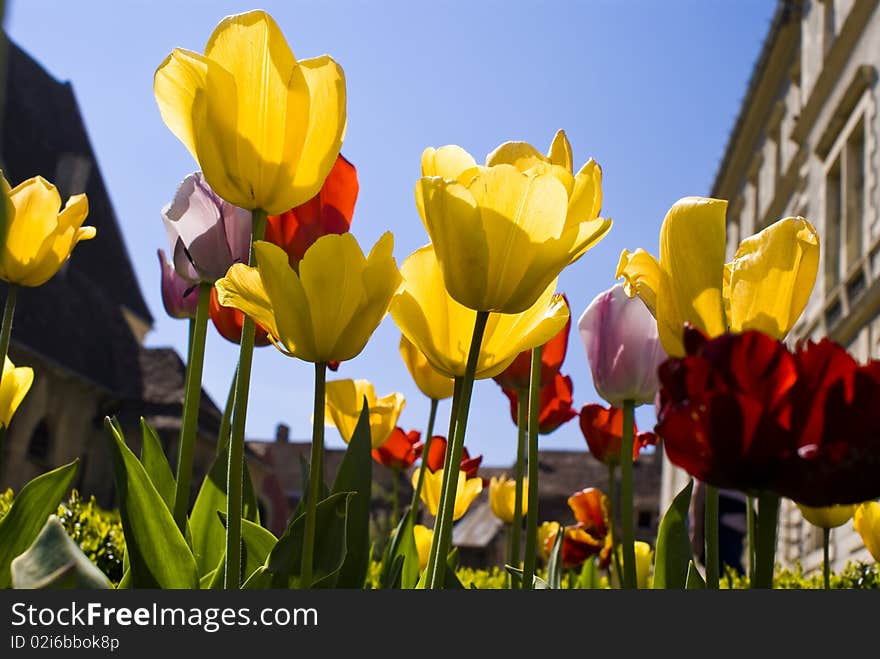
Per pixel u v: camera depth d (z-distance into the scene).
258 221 0.96
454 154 1.10
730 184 31.47
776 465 0.60
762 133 27.17
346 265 0.88
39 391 25.12
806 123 20.62
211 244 1.26
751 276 0.88
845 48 17.69
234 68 0.94
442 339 1.04
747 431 0.60
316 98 0.95
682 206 0.90
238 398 0.91
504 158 1.14
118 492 0.92
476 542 36.75
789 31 23.39
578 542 2.57
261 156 0.94
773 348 0.63
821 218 18.80
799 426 0.61
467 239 0.91
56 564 0.78
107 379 28.80
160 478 1.30
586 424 2.01
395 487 2.33
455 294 0.94
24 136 30.92
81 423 27.19
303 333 0.89
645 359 1.29
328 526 0.98
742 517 15.05
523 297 0.93
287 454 52.41
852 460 0.58
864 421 0.60
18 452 24.16
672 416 0.62
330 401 1.58
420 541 1.95
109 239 34.62
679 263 0.90
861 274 15.65
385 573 1.48
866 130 15.88
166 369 31.08
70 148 33.44
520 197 0.91
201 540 1.26
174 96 0.98
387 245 0.91
